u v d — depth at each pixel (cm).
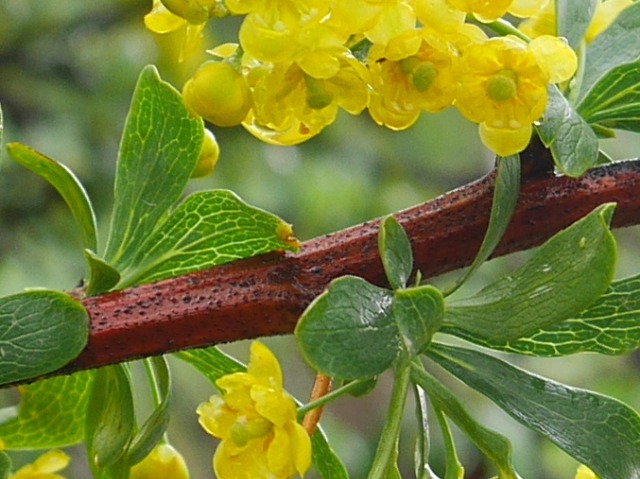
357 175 67
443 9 23
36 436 28
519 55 23
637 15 26
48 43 65
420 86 23
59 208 62
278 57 23
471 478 61
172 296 25
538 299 23
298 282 25
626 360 68
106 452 26
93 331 25
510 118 23
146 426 25
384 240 23
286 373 63
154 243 26
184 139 26
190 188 63
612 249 22
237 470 24
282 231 25
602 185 25
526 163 25
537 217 25
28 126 64
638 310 25
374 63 23
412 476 60
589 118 25
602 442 24
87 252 25
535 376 25
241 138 65
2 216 61
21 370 24
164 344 25
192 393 57
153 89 26
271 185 65
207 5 23
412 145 69
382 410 70
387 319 22
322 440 26
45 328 24
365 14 22
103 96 65
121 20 66
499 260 63
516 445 61
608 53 26
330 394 24
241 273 25
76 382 27
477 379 24
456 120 70
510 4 23
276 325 25
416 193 68
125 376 26
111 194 63
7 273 59
